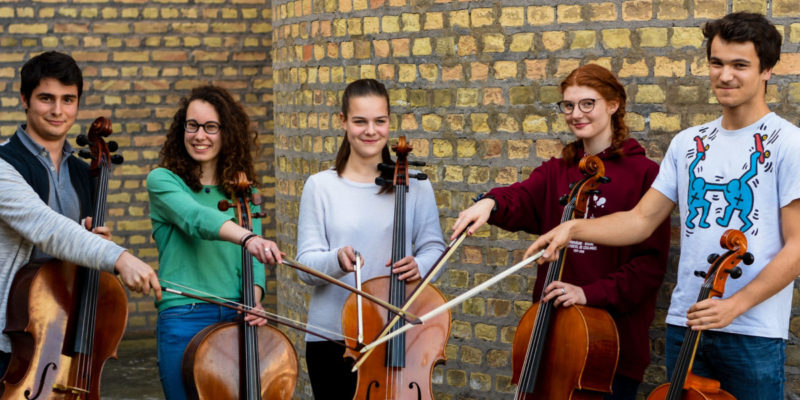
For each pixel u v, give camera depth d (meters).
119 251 2.62
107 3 5.97
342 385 2.99
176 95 6.07
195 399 2.73
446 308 2.67
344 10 4.03
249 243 2.73
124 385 5.05
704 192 2.63
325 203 2.99
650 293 2.86
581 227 2.75
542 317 2.79
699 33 3.34
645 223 2.77
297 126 4.41
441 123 3.79
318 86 4.20
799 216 2.45
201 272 2.92
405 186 2.95
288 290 4.57
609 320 2.75
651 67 3.42
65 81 2.83
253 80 6.12
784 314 2.61
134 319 6.00
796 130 2.49
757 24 2.47
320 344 3.00
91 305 2.78
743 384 2.58
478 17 3.68
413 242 3.06
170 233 2.95
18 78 5.93
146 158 6.07
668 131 3.42
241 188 2.94
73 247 2.63
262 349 2.87
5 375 2.70
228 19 6.08
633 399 2.93
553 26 3.55
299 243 3.01
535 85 3.60
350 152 3.03
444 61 3.76
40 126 2.83
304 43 4.29
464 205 3.78
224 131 2.96
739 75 2.49
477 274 3.78
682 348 2.49
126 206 6.07
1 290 2.74
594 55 3.49
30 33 5.92
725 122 2.62
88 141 2.98
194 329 2.90
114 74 6.00
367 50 3.96
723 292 2.48
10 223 2.69
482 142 3.72
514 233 3.70
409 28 3.83
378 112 2.91
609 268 2.90
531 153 3.64
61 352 2.73
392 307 2.73
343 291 2.97
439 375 3.89
